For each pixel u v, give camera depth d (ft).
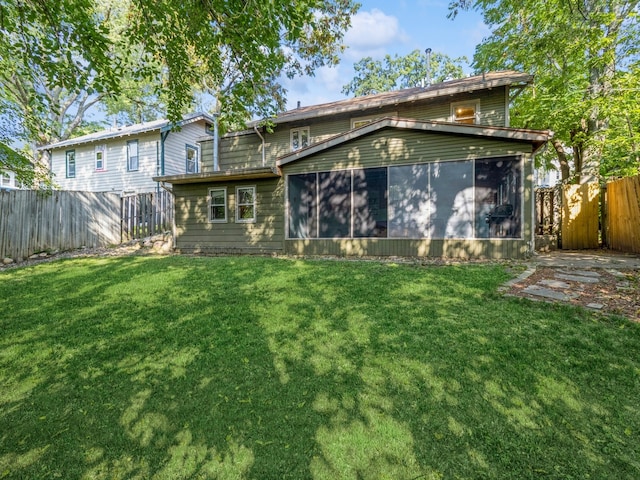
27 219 32.63
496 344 10.00
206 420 7.26
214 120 45.85
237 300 15.75
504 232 24.94
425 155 27.25
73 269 24.43
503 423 6.73
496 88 32.94
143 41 16.96
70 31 14.67
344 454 6.11
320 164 31.01
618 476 5.43
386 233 28.66
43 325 13.17
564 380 8.10
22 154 26.40
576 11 31.58
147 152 55.11
